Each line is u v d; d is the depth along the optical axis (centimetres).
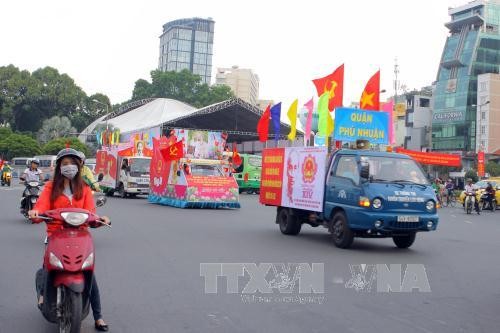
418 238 1440
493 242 1388
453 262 1020
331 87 1592
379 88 1555
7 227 1397
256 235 1354
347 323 587
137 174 2836
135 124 6825
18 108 8412
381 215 1086
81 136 8125
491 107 7631
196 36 19712
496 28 8119
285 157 1415
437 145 8300
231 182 2325
